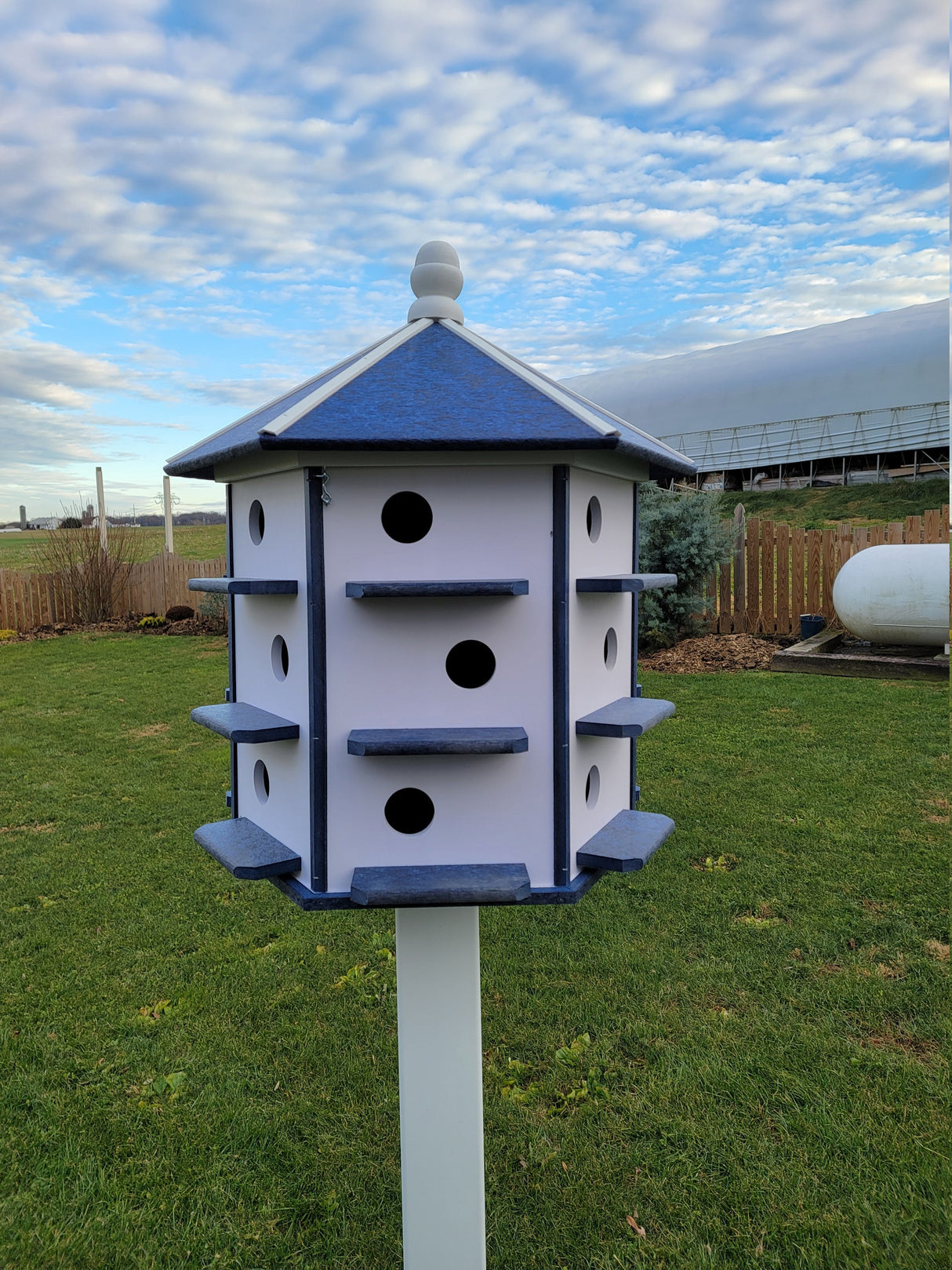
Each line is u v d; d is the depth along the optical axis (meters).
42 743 6.80
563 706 1.62
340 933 3.66
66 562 14.59
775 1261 2.06
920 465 20.44
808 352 22.52
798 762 5.54
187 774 5.91
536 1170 2.35
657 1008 3.01
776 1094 2.58
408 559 1.59
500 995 3.12
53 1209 2.23
